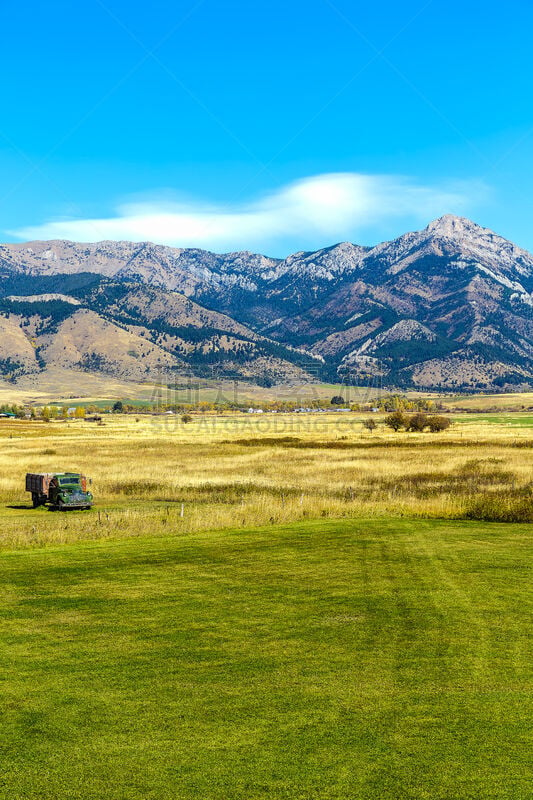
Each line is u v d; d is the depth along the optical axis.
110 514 35.22
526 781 8.37
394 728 9.79
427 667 12.10
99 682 11.71
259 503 37.03
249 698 10.94
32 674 12.11
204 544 25.25
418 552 22.78
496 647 13.06
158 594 17.67
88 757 9.13
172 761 8.99
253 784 8.40
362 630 14.25
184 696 11.06
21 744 9.52
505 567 20.22
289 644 13.51
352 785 8.34
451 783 8.34
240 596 17.31
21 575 20.14
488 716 10.12
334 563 21.16
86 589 18.33
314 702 10.73
